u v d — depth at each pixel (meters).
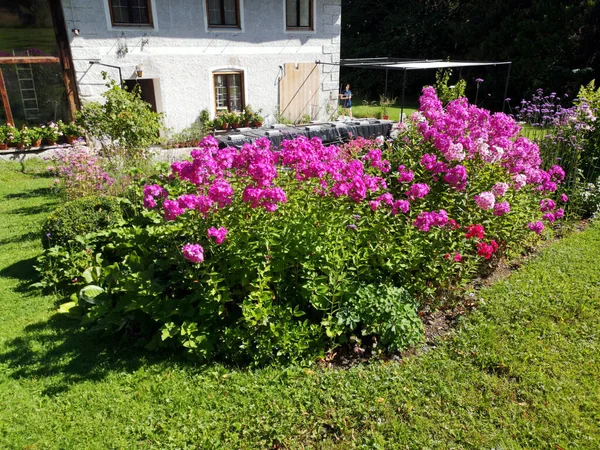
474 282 5.08
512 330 4.25
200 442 3.18
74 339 4.37
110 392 3.66
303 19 15.52
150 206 4.28
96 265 5.07
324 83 16.50
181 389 3.66
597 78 19.30
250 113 14.81
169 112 13.72
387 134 13.12
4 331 4.54
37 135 12.00
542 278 5.11
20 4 11.77
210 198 3.71
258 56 14.85
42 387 3.76
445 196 4.68
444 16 27.09
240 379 3.71
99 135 8.89
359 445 3.15
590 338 4.15
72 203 6.17
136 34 12.71
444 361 3.88
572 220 6.82
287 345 3.85
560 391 3.56
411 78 27.41
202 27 13.66
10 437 3.28
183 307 3.99
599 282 5.02
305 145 4.31
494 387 3.61
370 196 4.66
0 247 6.70
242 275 3.94
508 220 5.21
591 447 3.09
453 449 3.11
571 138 7.42
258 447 3.15
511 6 22.44
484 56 22.81
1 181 10.17
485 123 5.59
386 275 4.40
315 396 3.52
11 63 11.94
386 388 3.59
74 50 12.02
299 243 4.00
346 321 3.92
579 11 19.20
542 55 20.47
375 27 31.48
